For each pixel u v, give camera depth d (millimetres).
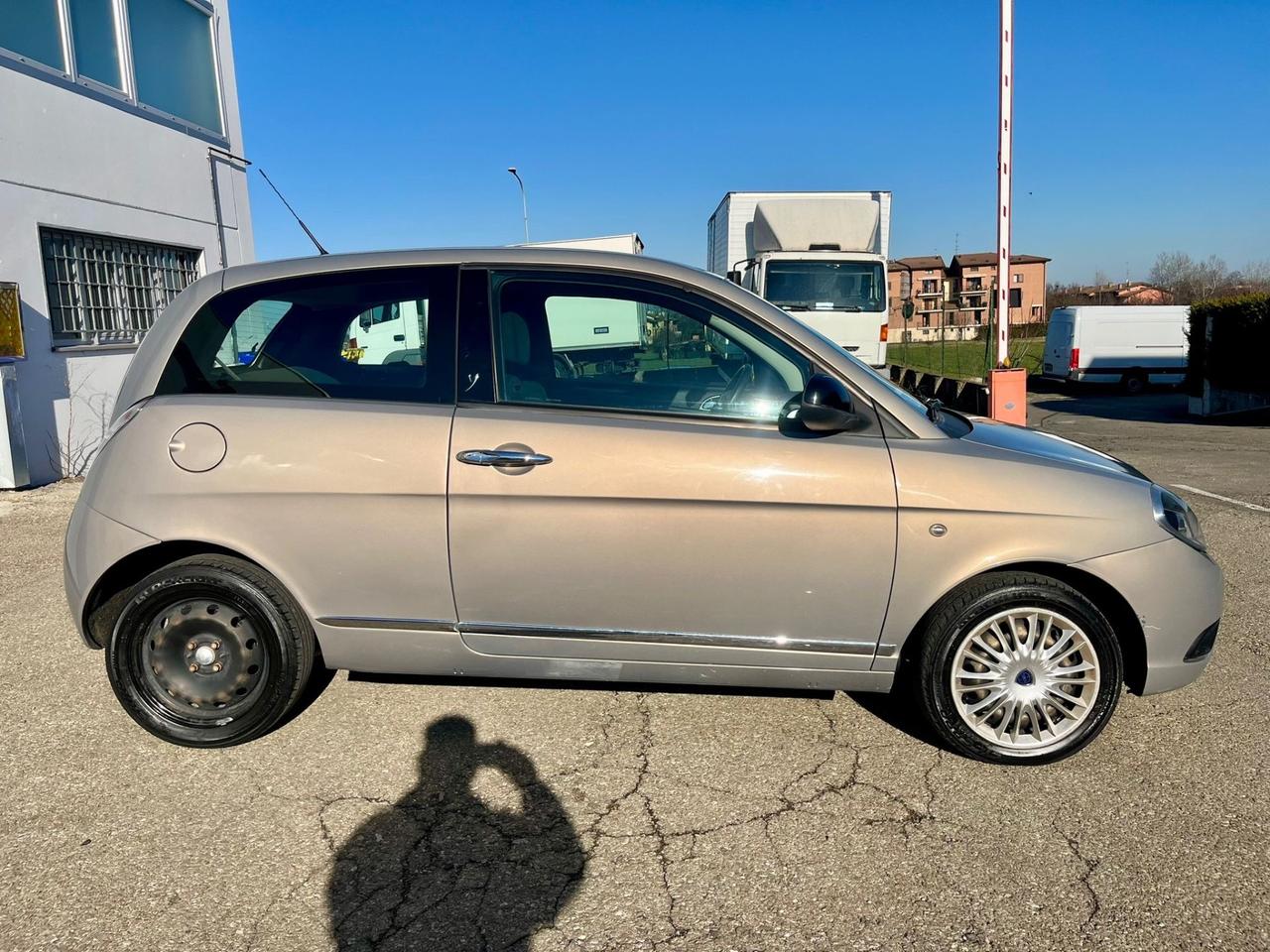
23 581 5320
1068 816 2818
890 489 2973
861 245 14344
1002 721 3090
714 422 3084
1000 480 3000
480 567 3055
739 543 2996
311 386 3176
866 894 2449
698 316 3182
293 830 2744
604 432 3023
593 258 3258
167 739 3221
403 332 3201
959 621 3012
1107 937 2281
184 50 10398
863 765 3135
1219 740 3309
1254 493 7984
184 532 3078
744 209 15609
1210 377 15758
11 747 3256
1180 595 3043
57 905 2396
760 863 2592
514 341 3182
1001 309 13344
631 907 2400
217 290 3299
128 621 3146
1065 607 3006
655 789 2975
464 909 2395
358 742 3279
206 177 10742
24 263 7996
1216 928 2309
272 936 2291
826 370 3139
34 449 8141
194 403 3156
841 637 3078
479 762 3146
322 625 3154
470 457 2998
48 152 8242
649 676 3174
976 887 2479
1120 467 3324
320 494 3055
